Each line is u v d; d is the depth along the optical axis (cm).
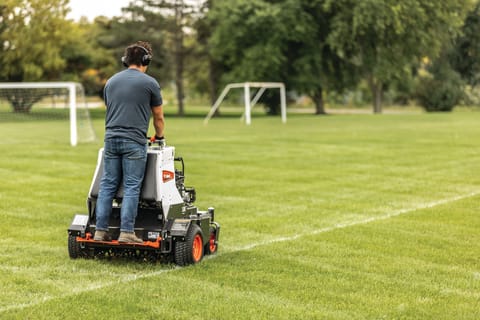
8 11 5312
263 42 5834
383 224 1091
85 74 6197
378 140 2695
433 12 5719
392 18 5431
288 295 699
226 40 5881
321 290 718
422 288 733
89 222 826
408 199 1341
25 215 1149
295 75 6088
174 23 6081
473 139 2736
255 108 8019
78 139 2827
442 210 1217
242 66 5888
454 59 6938
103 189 790
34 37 5425
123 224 778
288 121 4469
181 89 6222
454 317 641
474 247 934
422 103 6794
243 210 1216
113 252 848
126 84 787
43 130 3519
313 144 2520
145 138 790
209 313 639
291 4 5712
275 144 2525
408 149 2322
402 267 821
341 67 6256
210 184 1520
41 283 738
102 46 6319
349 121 4344
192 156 2084
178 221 799
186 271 786
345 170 1772
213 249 891
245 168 1797
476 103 7075
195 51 6197
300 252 895
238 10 5684
